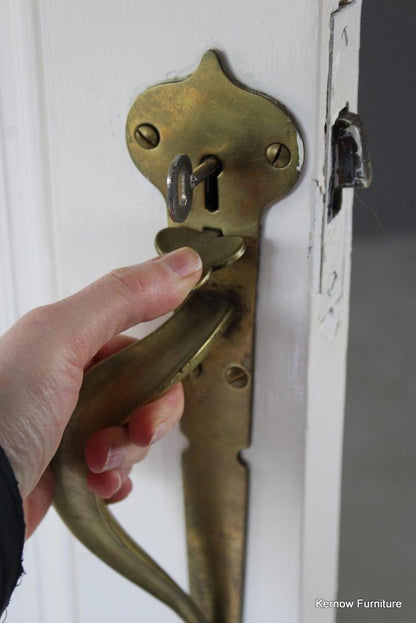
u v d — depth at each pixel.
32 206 0.44
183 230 0.40
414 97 0.73
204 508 0.47
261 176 0.37
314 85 0.35
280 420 0.43
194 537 0.47
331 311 0.42
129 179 0.41
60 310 0.38
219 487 0.46
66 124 0.41
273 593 0.47
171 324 0.40
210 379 0.43
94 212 0.43
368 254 0.98
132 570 0.44
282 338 0.41
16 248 0.46
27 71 0.40
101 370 0.39
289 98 0.35
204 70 0.36
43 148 0.42
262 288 0.40
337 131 0.37
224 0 0.35
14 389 0.36
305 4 0.34
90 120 0.40
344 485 1.06
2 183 0.44
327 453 0.47
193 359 0.38
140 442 0.42
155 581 0.44
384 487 1.05
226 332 0.41
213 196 0.38
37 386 0.37
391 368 1.05
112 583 0.53
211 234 0.39
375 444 1.08
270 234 0.39
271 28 0.35
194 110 0.37
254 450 0.44
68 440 0.40
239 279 0.40
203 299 0.40
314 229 0.38
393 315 1.03
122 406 0.39
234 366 0.42
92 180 0.42
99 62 0.39
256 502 0.45
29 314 0.38
